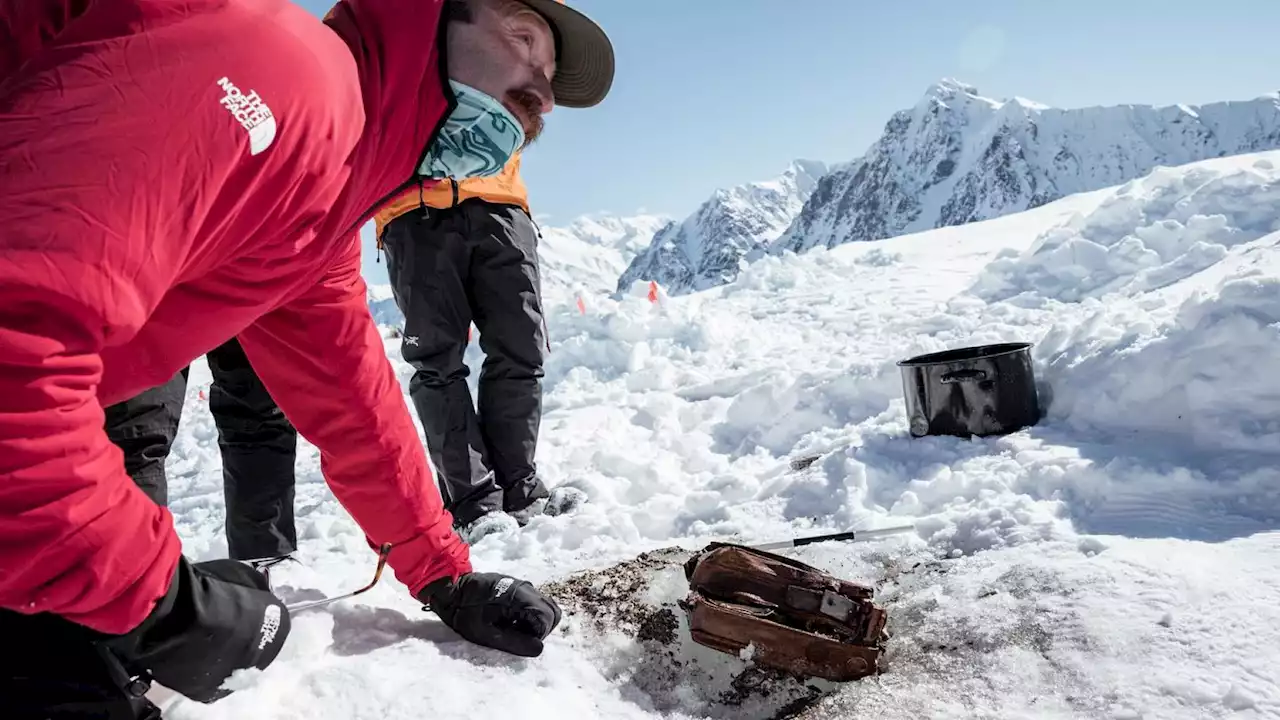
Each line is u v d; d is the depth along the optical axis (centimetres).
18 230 92
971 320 646
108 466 108
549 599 226
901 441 332
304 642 207
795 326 780
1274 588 190
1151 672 173
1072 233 743
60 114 97
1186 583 199
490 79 150
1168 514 243
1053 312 625
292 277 143
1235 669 168
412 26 141
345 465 204
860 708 187
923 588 238
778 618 219
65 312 96
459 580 218
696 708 208
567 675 212
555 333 803
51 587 106
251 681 168
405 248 345
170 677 143
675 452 441
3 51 120
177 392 247
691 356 703
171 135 101
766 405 454
